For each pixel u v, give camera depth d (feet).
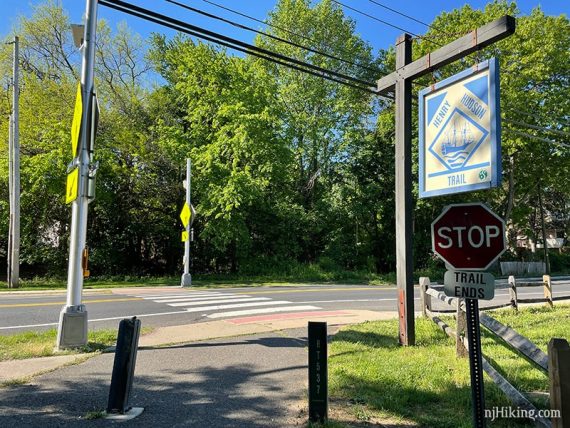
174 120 94.48
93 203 88.79
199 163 83.66
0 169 79.25
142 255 103.04
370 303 48.75
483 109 19.22
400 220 26.12
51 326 32.63
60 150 78.28
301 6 103.55
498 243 12.00
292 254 100.48
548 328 30.91
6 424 14.48
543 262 130.00
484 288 12.06
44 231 90.38
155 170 93.35
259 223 97.45
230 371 20.66
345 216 101.30
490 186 18.58
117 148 89.25
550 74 91.45
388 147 103.35
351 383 18.30
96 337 26.84
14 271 70.85
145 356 23.32
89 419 14.98
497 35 20.45
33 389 17.93
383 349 24.39
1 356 22.82
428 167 22.02
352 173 100.83
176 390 18.02
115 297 52.26
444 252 12.96
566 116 91.97
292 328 31.19
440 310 39.22
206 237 86.94
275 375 20.06
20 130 83.10
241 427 14.39
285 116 101.71
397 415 15.19
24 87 90.17
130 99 94.17
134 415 15.34
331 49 104.58
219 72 88.94
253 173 87.86
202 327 31.55
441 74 86.28
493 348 24.63
